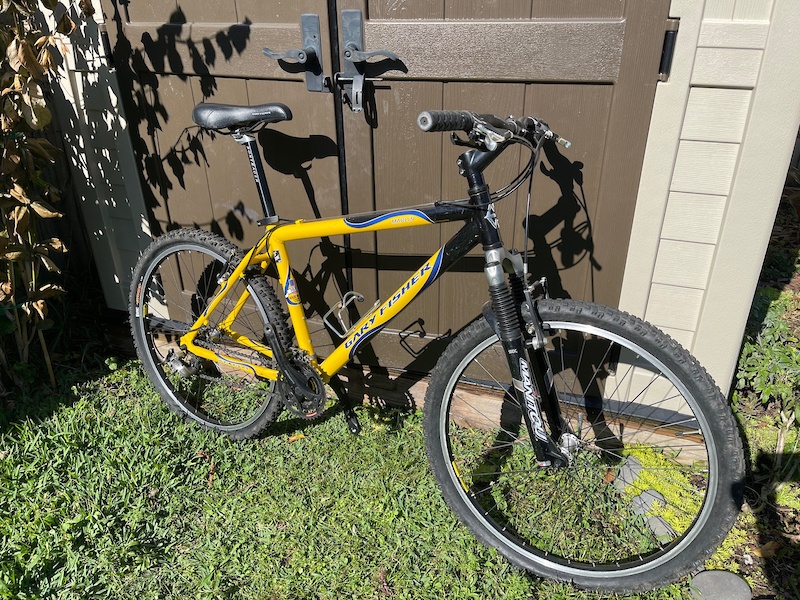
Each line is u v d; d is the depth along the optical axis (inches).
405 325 93.4
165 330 109.6
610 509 80.1
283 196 91.0
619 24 68.6
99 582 71.4
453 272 87.3
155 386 99.0
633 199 76.3
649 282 80.6
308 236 78.0
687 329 82.3
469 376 93.5
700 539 66.3
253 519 80.0
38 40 80.4
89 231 108.0
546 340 69.7
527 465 86.4
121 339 113.0
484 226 65.6
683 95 69.8
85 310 114.0
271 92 84.2
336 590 71.6
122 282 110.2
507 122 62.2
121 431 92.1
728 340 80.2
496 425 93.7
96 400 100.0
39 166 93.0
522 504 81.6
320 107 82.4
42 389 102.0
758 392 93.3
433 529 78.9
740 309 77.9
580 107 74.0
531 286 67.2
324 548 76.4
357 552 75.6
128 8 87.1
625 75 70.5
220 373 106.1
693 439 85.7
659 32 67.6
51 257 112.3
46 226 110.7
